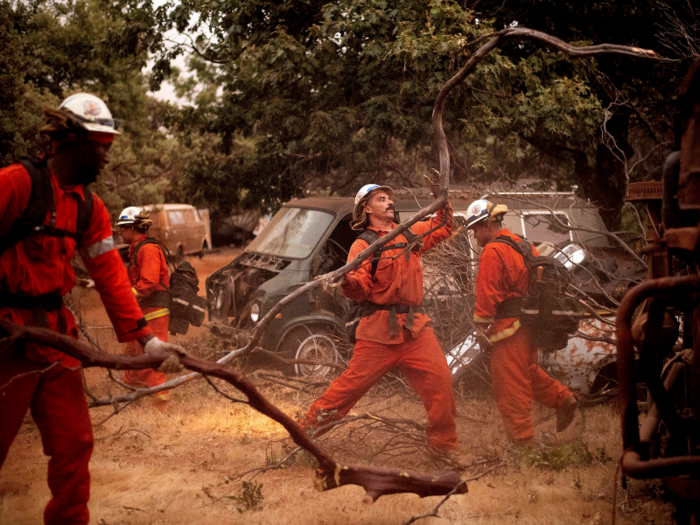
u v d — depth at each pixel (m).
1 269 2.48
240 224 28.91
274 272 7.11
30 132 12.30
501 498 3.64
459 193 7.38
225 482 3.74
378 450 4.30
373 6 8.73
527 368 4.48
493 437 4.72
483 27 8.61
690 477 2.41
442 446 4.23
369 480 3.11
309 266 6.92
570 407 4.61
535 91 9.19
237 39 10.27
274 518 3.42
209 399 6.08
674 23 8.67
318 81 9.90
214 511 3.54
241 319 7.06
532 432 4.46
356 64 9.57
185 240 22.88
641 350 2.69
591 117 9.10
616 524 3.25
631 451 2.37
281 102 9.67
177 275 6.04
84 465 2.75
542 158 11.90
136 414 5.57
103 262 2.81
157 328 5.82
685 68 9.65
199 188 11.37
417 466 4.18
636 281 5.15
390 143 10.74
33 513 3.51
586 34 10.20
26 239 2.50
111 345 8.53
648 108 11.41
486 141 8.82
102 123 2.63
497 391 4.50
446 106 9.03
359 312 4.27
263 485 3.95
